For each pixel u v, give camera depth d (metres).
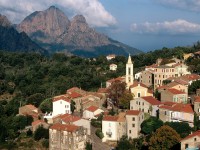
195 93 191.50
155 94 192.25
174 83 190.75
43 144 161.38
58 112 193.00
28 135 171.00
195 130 148.50
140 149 146.38
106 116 165.62
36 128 170.88
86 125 163.25
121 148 147.75
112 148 153.00
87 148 153.62
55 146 157.38
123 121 159.25
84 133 156.12
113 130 160.50
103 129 162.12
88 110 184.25
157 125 155.00
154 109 169.62
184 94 180.50
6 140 168.38
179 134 142.75
